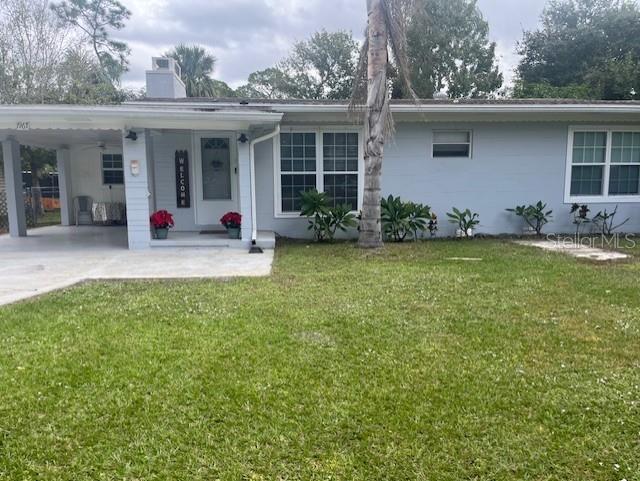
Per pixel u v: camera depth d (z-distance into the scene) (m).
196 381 3.08
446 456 2.32
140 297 5.16
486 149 10.70
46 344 3.70
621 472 2.19
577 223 11.14
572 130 10.84
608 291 5.43
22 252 8.39
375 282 5.95
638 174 11.20
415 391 2.97
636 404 2.79
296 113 9.80
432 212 10.75
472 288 5.61
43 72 17.72
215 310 4.66
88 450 2.35
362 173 10.45
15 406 2.73
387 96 8.62
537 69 26.88
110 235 10.94
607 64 23.14
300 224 10.44
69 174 13.37
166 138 10.30
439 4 25.84
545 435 2.49
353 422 2.61
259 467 2.23
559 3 26.92
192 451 2.35
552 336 3.96
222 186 10.57
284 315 4.51
